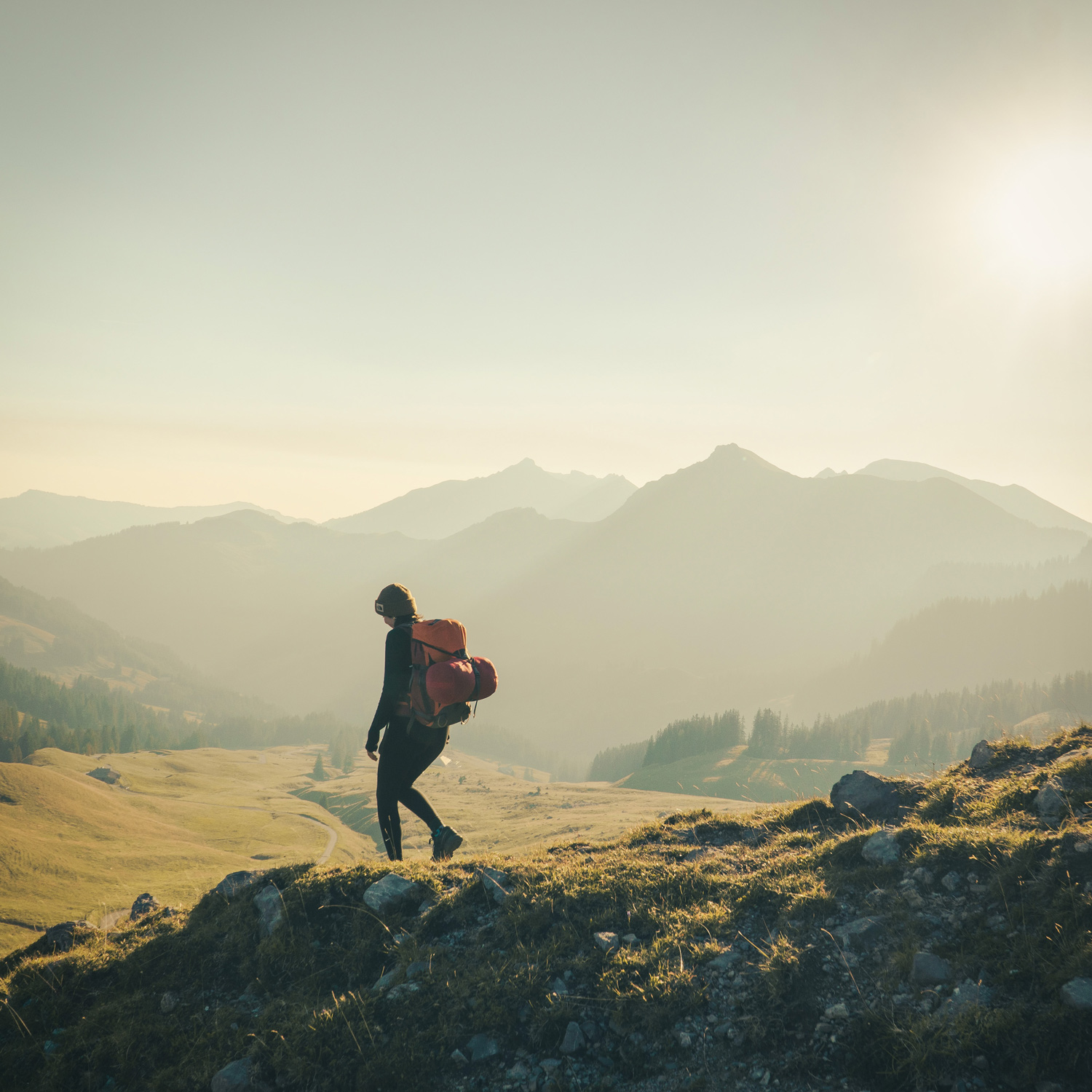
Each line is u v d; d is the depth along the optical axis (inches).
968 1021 162.2
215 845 4598.9
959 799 285.0
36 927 2709.2
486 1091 175.2
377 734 277.6
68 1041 209.5
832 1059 166.7
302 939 236.2
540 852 302.2
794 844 279.7
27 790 4512.8
